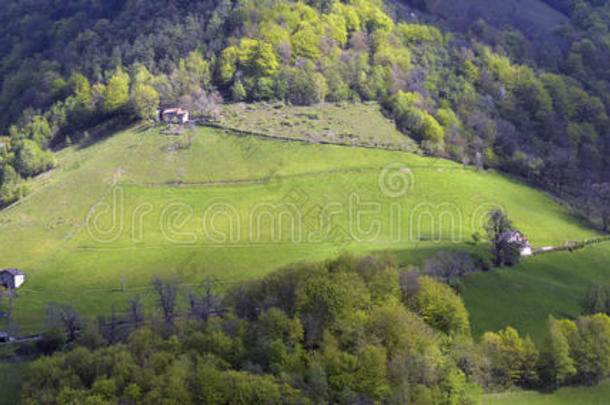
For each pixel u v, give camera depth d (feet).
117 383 319.27
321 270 411.13
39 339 391.65
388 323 363.15
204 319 395.55
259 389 304.30
